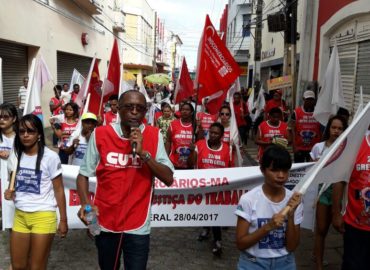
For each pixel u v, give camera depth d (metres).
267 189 2.83
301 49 13.37
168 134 6.36
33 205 3.47
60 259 4.66
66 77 19.47
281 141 6.34
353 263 3.44
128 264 3.07
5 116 4.67
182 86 10.12
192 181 4.90
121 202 3.02
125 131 3.05
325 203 4.18
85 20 21.66
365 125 3.12
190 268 4.57
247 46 36.62
